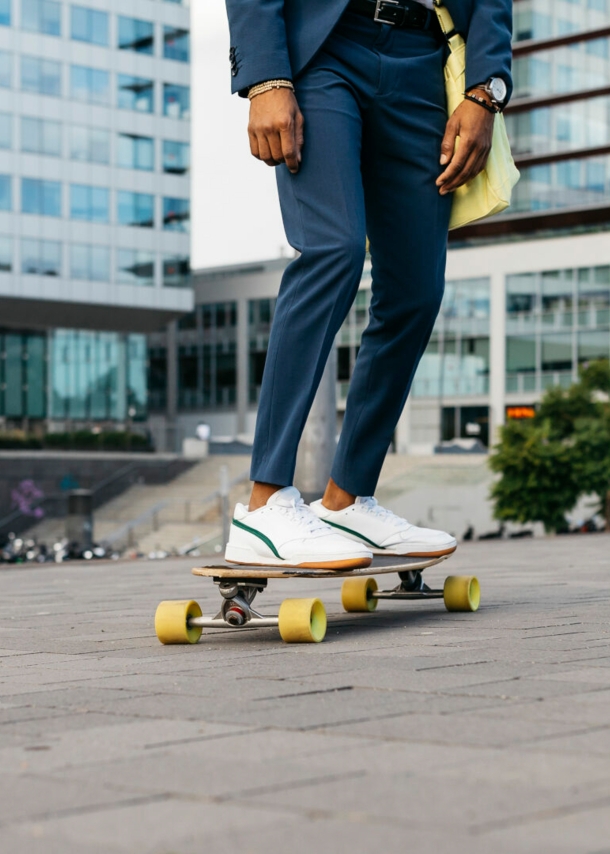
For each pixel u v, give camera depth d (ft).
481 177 14.30
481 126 13.88
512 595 17.22
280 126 12.84
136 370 180.65
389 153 13.99
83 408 175.42
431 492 114.52
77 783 6.22
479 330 179.63
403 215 14.20
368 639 12.34
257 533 12.87
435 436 182.39
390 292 14.57
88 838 5.13
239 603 12.45
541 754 6.57
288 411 13.10
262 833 5.11
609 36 183.52
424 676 9.55
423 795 5.71
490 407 177.68
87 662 11.23
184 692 9.16
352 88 13.35
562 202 184.34
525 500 102.17
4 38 160.35
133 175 171.12
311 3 13.15
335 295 12.96
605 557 28.78
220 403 214.07
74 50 165.99
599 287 168.66
